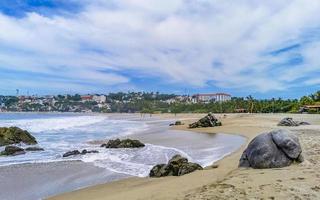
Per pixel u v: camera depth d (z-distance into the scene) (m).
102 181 16.55
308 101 112.81
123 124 78.25
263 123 58.50
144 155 24.91
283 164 13.99
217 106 175.88
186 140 35.59
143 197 11.45
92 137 41.66
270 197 9.54
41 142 35.69
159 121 98.06
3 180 17.05
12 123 68.69
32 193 14.66
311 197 9.41
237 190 10.45
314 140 22.91
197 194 10.46
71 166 20.69
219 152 25.42
